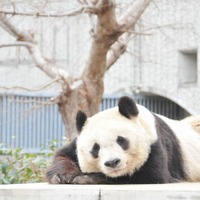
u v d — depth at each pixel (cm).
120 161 903
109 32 1599
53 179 946
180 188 817
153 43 2523
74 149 992
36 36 2017
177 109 2727
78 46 2659
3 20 1684
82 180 927
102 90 1777
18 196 857
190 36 2270
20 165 1505
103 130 921
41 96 2572
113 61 1792
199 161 1077
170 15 2092
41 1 1681
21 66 2825
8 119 2603
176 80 2641
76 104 1750
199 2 1914
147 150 932
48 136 2656
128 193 805
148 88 2695
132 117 942
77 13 1537
